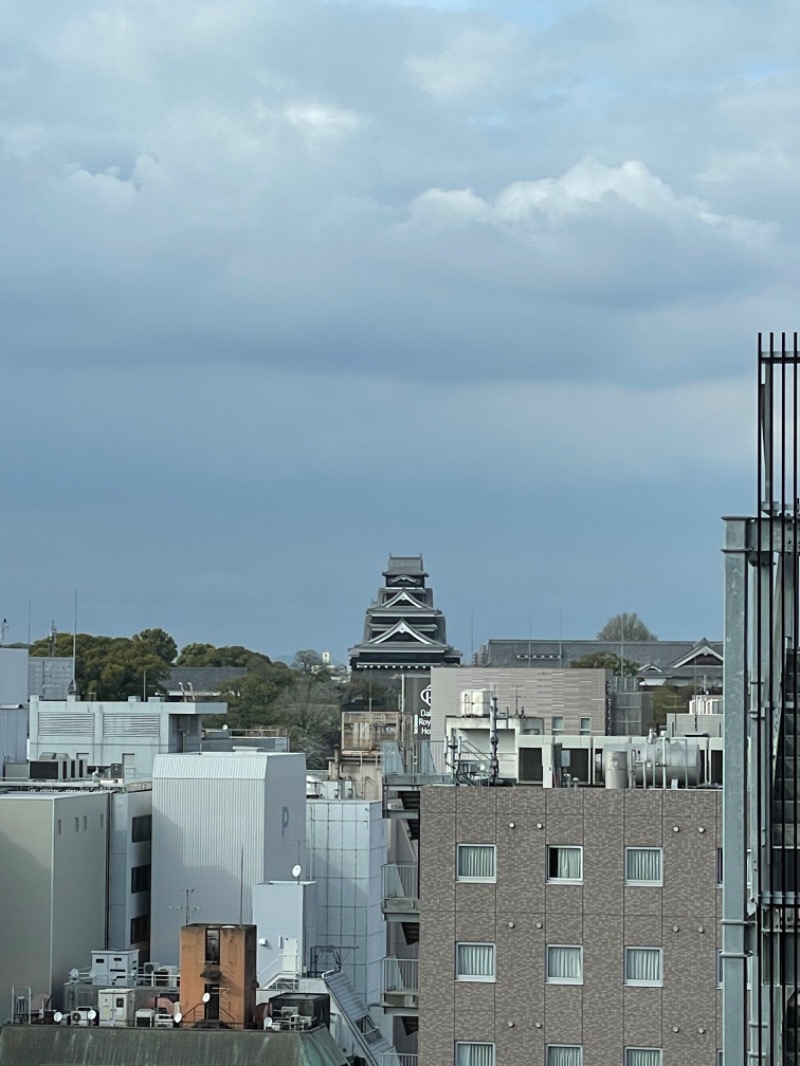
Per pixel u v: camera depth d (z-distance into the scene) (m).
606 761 96.31
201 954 125.12
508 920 90.69
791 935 32.75
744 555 33.16
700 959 88.81
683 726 175.62
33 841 145.75
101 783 169.50
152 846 162.00
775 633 34.03
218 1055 121.00
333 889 159.38
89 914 152.75
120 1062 122.12
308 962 146.12
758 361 33.09
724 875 32.97
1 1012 143.75
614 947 89.62
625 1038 89.12
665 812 89.50
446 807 91.62
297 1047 120.25
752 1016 33.94
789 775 34.31
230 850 160.88
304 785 168.75
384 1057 132.25
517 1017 90.25
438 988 91.06
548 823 90.75
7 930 145.00
